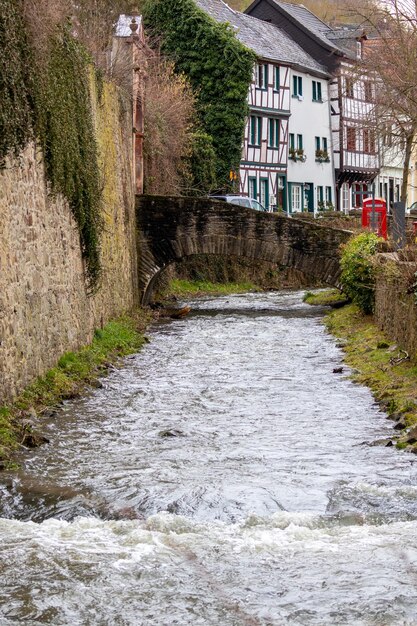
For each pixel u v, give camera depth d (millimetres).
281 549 9781
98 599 8539
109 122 27406
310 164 68688
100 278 24312
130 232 32719
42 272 18062
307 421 15766
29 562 9352
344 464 12961
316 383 19453
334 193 72438
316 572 9148
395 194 85125
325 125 70938
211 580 8977
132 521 10617
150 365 22266
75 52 20719
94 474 12469
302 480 12164
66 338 20156
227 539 10086
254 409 16828
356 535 10195
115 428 15250
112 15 37531
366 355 21844
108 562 9383
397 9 38000
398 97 39312
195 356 23844
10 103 15328
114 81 29469
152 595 8633
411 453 13492
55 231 19234
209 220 34844
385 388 17859
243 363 22547
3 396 15125
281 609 8352
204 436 14750
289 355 23844
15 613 8250
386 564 9312
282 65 63906
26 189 16922
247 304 39562
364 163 75625
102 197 24969
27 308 16828
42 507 11133
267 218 34812
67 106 19812
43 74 17328
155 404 17297
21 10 16047
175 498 11398
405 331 20281
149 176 41344
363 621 8102
